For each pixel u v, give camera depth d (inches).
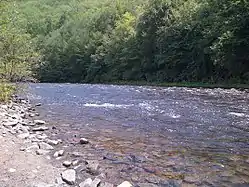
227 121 554.9
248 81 1541.6
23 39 999.0
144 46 2389.3
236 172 294.5
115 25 3176.7
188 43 2016.5
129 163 327.0
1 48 901.2
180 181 275.3
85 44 3272.6
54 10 5364.2
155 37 2333.9
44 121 571.8
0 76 859.4
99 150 377.4
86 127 521.3
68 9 4987.7
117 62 2748.5
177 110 700.0
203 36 1815.9
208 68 1871.3
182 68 2126.0
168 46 2116.1
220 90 1253.7
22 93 1111.0
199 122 550.9
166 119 588.1
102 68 2950.3
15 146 377.7
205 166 313.3
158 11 2316.7
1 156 328.8
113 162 330.6
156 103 840.9
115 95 1113.4
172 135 454.0
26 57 1006.4
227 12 1589.6
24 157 334.6
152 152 366.0
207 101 863.7
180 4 2258.9
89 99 973.8
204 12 1894.7
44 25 4500.5
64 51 3400.6
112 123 556.1
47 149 378.3
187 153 359.9
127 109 730.8
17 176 277.4
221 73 1764.3
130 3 3380.9
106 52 2898.6
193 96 1018.7
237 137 433.7
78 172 302.0
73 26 3878.0
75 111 707.4
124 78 2586.1
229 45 1514.5
